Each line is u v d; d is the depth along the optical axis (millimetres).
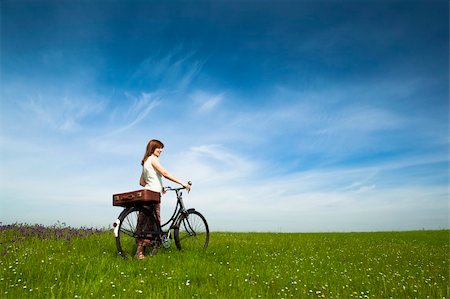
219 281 6828
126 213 8102
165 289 6152
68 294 5656
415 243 16453
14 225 12203
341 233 23547
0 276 6242
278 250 11867
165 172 8648
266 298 6059
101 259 7656
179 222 9125
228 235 16859
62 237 10625
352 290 6992
